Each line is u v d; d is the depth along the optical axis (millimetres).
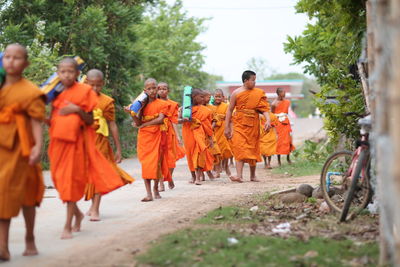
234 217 8172
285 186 12336
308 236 6691
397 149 4074
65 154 6922
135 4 24719
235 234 6848
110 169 7570
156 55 32812
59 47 20953
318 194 9727
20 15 20516
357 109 10000
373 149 6891
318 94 10625
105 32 21188
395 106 4074
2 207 5781
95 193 8398
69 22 21094
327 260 5688
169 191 11930
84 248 6551
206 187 12609
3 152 5867
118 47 22859
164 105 10445
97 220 8359
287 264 5527
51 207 9711
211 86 48156
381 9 4688
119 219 8477
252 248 6125
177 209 9305
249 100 13430
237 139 13578
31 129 6137
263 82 49188
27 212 6219
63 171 6902
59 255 6242
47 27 20406
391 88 4125
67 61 6965
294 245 6266
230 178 13688
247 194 11016
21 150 5902
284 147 18312
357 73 10500
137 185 13172
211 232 6977
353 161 8148
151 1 27172
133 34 25281
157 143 10383
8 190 5805
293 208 8984
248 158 13570
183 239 6598
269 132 17703
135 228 7684
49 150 7039
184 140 13414
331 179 11648
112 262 5832
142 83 26219
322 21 13922
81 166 7051
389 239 5082
